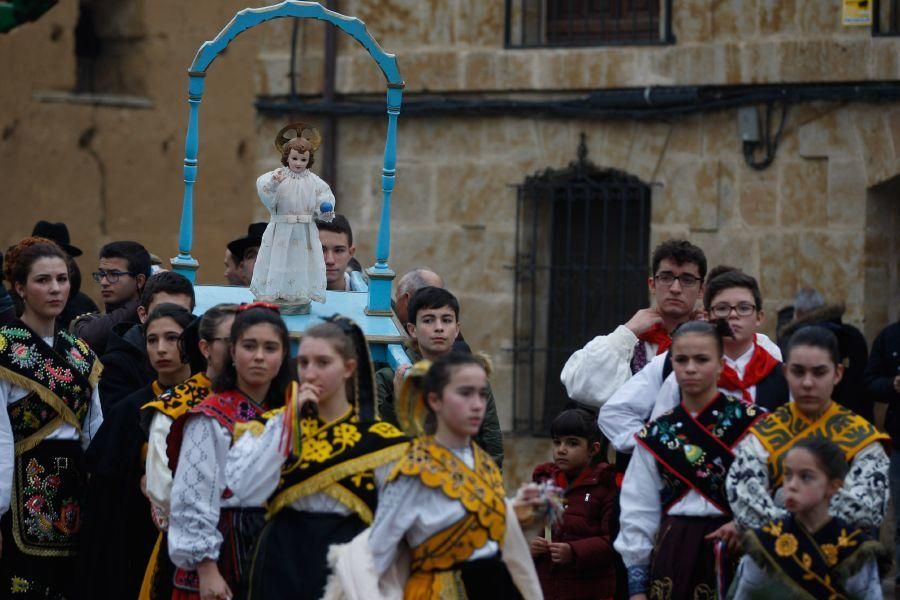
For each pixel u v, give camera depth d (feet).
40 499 39.47
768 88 63.21
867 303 62.34
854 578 32.37
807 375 33.55
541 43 67.62
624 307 66.39
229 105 97.35
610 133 65.92
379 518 30.22
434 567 30.30
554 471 42.06
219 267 97.09
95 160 94.58
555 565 40.57
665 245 39.27
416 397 32.01
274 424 31.55
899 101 61.57
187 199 47.11
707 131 64.39
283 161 43.80
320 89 69.77
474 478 30.50
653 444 34.65
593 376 38.86
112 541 37.68
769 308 63.46
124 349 41.65
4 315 41.06
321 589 31.32
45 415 39.55
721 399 34.71
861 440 33.42
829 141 62.54
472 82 67.56
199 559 33.24
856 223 62.28
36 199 93.15
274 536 31.86
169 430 34.78
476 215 67.82
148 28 95.35
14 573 39.32
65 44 93.97
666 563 34.30
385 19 68.85
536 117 66.90
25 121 92.99
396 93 45.34
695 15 64.44
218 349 34.65
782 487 33.32
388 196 45.03
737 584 33.01
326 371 32.04
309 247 43.68
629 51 65.41
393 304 50.98
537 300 67.56
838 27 62.23
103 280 48.03
